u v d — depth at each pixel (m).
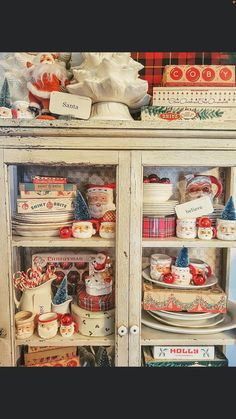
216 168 1.35
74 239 1.10
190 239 1.12
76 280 1.35
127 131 1.02
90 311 1.16
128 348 1.11
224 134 1.03
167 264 1.20
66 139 1.03
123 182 1.05
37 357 1.21
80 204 1.16
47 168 1.33
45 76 1.18
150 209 1.12
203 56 1.32
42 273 1.25
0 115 1.09
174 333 1.19
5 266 1.06
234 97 1.09
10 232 1.07
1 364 1.08
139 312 1.09
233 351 1.43
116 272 1.08
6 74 1.26
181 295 1.15
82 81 1.08
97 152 1.04
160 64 1.32
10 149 1.02
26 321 1.12
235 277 1.39
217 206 1.23
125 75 1.06
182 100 1.10
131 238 1.07
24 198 1.11
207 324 1.18
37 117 1.12
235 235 1.11
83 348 1.35
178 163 1.05
